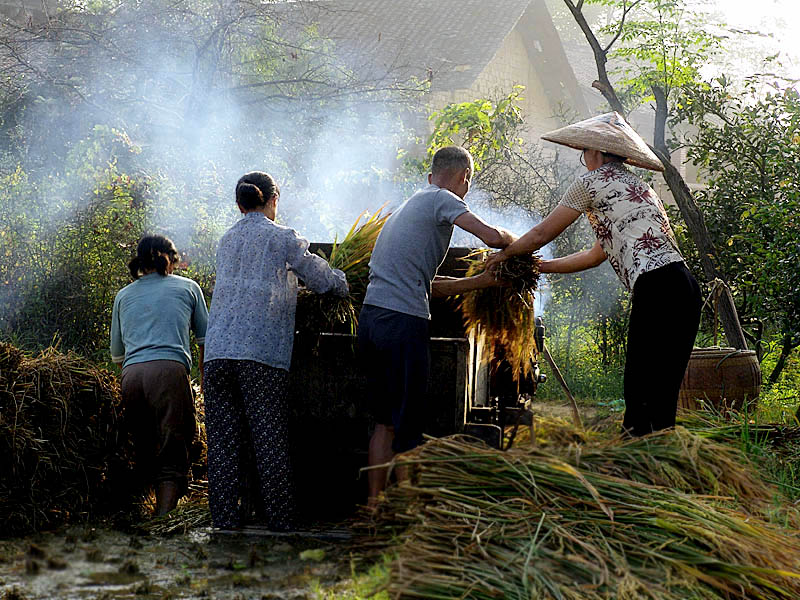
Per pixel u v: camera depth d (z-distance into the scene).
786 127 9.79
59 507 4.84
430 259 4.61
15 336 8.51
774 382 9.23
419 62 18.94
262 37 14.04
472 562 3.17
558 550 3.21
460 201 4.62
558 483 3.58
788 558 3.40
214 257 9.09
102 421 5.19
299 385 4.95
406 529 3.57
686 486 3.85
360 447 4.91
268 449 4.62
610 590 3.04
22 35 14.27
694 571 3.19
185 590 3.69
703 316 9.92
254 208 4.92
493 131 12.09
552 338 11.03
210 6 13.43
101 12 14.33
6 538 4.52
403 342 4.50
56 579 3.83
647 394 4.46
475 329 5.21
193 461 5.52
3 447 4.65
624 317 10.77
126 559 4.16
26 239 9.00
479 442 4.13
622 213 4.56
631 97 13.16
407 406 4.47
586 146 4.65
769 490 4.18
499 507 3.46
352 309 4.91
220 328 4.71
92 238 8.99
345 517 4.91
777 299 8.40
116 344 5.34
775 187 9.65
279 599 3.56
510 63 21.95
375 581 3.29
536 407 8.20
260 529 4.65
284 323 4.74
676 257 4.50
